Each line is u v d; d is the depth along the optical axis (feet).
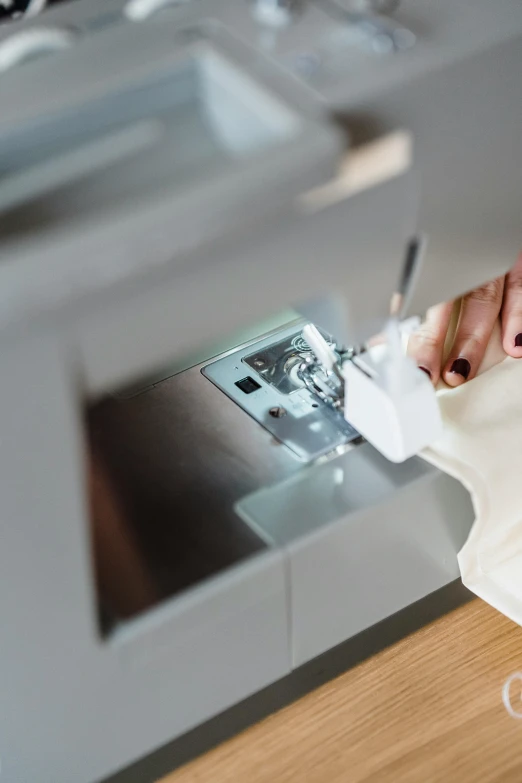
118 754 1.72
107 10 1.51
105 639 1.53
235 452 1.83
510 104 1.35
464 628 1.98
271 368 2.01
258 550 1.63
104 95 1.21
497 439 1.82
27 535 1.29
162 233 1.00
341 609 1.81
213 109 1.26
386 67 1.24
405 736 1.78
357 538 1.71
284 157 1.05
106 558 1.64
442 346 1.99
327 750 1.77
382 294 1.42
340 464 1.79
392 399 1.61
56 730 1.61
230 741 1.82
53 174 1.19
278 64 1.24
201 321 1.18
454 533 1.89
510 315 2.05
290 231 1.15
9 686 1.49
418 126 1.28
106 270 0.99
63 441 1.20
